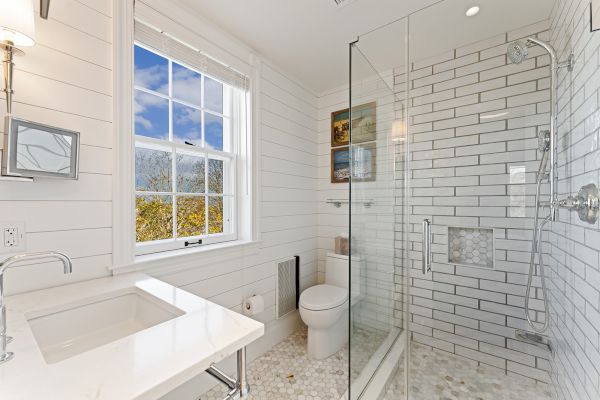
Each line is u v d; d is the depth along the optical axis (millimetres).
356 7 1636
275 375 1785
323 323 1915
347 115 2680
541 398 1562
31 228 1037
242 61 1979
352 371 1649
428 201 1980
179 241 1696
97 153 1226
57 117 1109
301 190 2623
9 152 932
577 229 1174
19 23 854
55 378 534
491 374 1755
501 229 1788
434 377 1723
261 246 2150
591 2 993
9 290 987
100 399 481
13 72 979
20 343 667
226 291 1854
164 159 1671
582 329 1117
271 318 2221
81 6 1184
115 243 1280
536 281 1702
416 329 2010
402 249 1978
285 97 2418
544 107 1631
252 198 2064
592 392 1015
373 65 1820
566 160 1330
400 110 1958
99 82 1236
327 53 2145
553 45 1546
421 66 1942
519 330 1731
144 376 550
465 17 1646
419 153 1990
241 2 1580
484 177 1823
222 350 665
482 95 1821
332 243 2750
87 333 982
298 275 2521
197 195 1840
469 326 1873
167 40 1532
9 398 472
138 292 1110
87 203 1193
